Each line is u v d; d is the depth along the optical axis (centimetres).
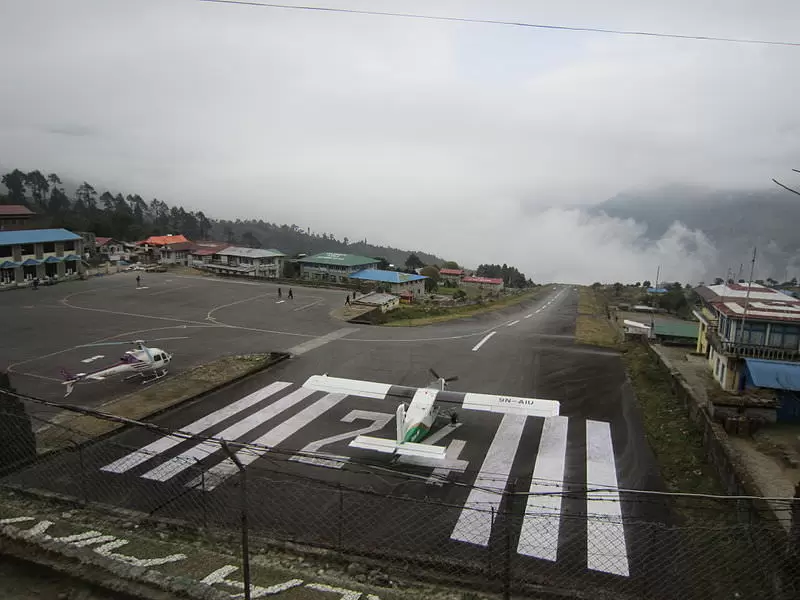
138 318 4438
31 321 4184
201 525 1334
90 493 1518
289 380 2784
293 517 1422
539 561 1266
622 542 1357
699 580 1206
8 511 1290
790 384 2209
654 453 1973
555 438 2081
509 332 4394
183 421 2186
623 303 9794
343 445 1977
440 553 1277
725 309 2714
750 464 1828
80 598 737
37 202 18800
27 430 1638
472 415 2312
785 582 1135
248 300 5562
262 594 937
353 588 1004
